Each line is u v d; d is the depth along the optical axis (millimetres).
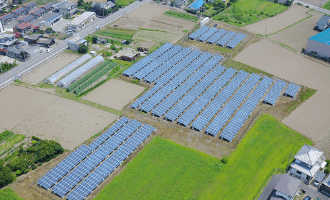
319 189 108000
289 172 114438
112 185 108375
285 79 169500
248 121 138875
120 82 163625
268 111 145250
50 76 163000
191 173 113375
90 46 197000
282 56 191000
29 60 180625
